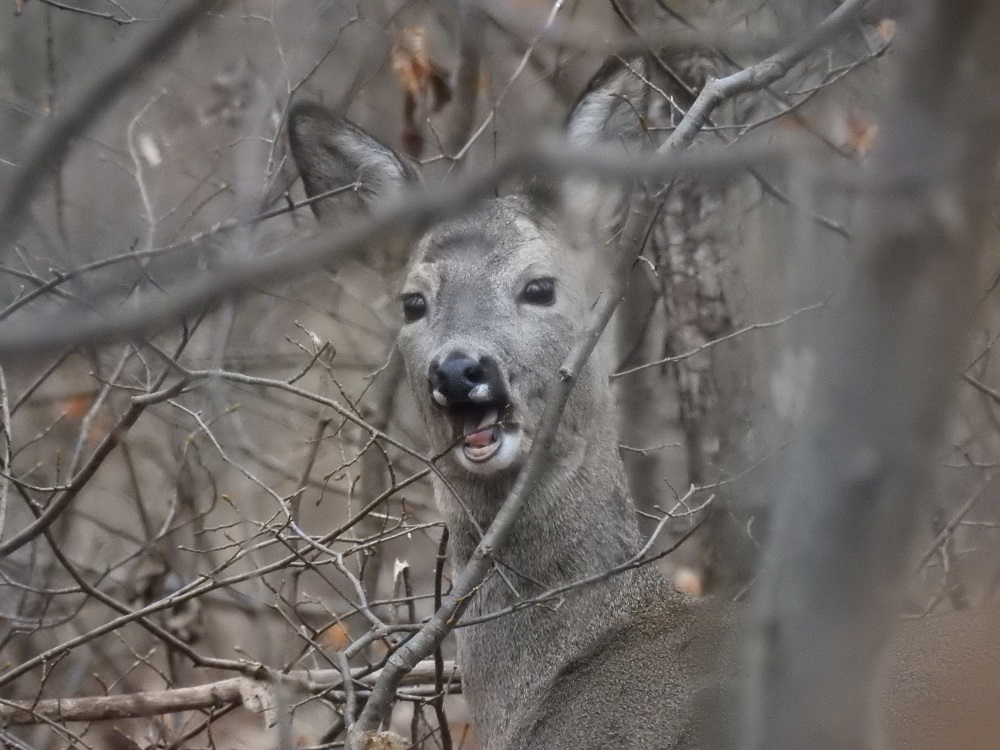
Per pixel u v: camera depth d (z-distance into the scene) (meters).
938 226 3.38
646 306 14.70
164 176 14.41
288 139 11.48
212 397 11.41
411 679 11.92
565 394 8.98
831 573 3.82
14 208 3.70
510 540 9.93
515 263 10.18
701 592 12.68
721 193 13.29
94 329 3.44
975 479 12.45
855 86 11.88
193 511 13.16
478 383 9.66
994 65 3.28
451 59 14.84
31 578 12.64
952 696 8.63
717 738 9.07
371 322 16.92
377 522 13.89
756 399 13.27
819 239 10.06
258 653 13.07
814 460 3.80
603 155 3.58
